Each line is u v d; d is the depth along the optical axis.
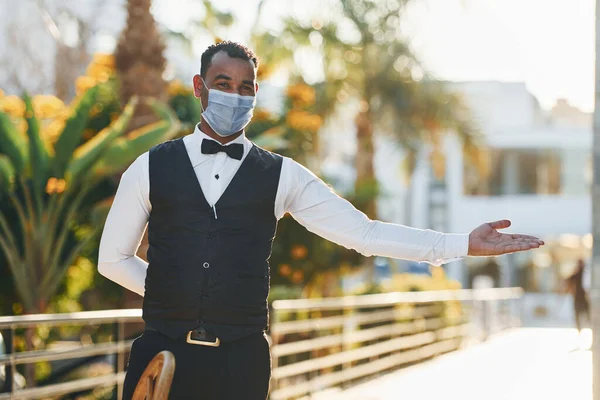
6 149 11.76
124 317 8.00
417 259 3.91
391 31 22.75
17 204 11.87
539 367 16.83
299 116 17.44
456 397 12.43
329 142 23.41
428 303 20.80
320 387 13.86
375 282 21.28
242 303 3.72
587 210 45.28
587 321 22.44
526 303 40.69
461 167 45.34
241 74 3.79
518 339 24.53
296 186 3.89
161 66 14.18
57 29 26.38
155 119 13.95
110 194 13.70
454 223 45.59
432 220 45.84
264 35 20.47
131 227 3.88
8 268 13.03
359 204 19.27
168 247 3.75
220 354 3.70
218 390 3.69
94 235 13.21
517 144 45.66
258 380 3.75
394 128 23.23
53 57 27.00
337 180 22.09
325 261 16.95
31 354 7.04
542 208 45.56
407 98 22.83
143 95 13.98
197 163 3.81
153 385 3.58
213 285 3.70
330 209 3.92
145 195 3.82
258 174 3.83
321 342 12.64
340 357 13.24
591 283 5.93
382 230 3.93
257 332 3.77
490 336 25.91
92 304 14.32
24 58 26.50
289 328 11.50
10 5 26.55
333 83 22.09
